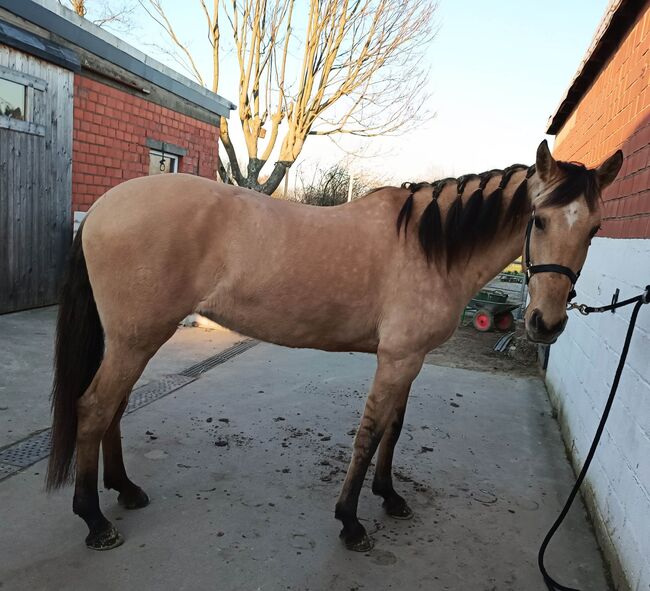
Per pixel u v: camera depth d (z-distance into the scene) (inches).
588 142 182.7
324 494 102.0
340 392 162.6
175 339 213.0
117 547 81.2
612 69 148.4
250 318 84.7
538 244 77.4
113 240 78.5
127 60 268.1
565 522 98.8
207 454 114.9
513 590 78.4
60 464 80.5
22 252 220.8
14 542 80.4
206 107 352.8
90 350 83.9
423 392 170.1
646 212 98.2
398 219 85.9
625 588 76.5
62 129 234.5
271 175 411.5
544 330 75.2
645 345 87.0
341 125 429.7
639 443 82.2
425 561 83.7
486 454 126.4
